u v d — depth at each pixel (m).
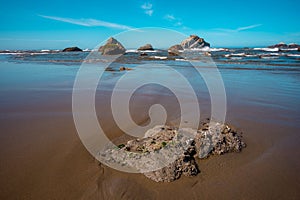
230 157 3.24
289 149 3.51
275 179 2.81
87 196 2.52
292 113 5.18
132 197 2.50
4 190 2.61
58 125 4.43
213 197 2.54
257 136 3.95
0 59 22.97
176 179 2.76
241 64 15.34
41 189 2.63
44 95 6.88
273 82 9.14
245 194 2.58
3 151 3.44
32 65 15.97
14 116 4.96
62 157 3.27
